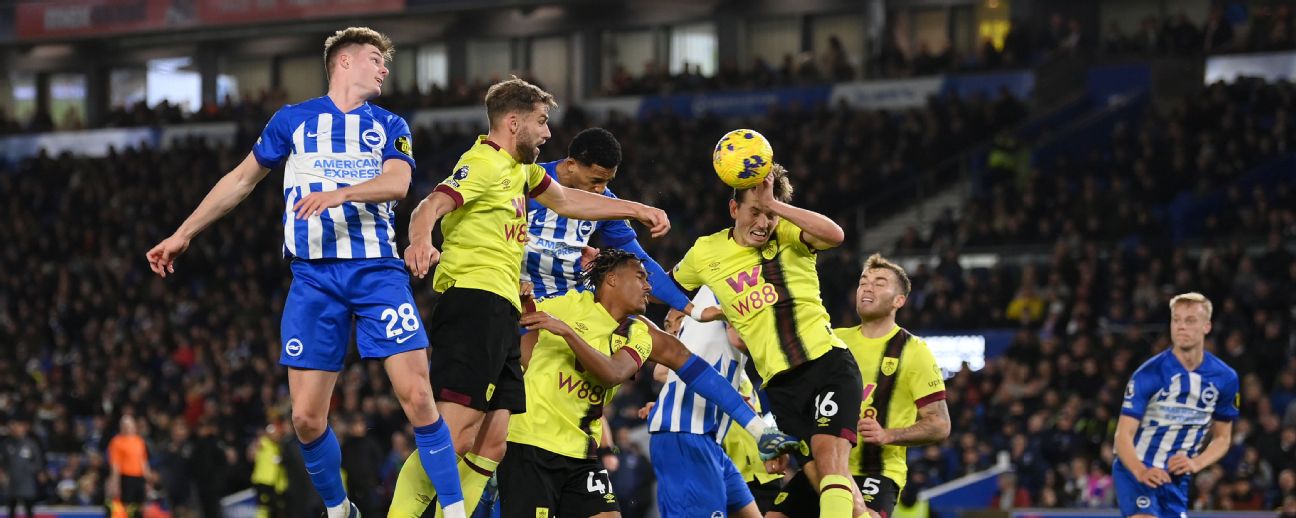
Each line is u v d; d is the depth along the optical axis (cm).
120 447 6369
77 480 7094
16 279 10038
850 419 2475
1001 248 7788
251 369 7762
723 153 2434
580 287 2706
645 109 10938
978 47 11100
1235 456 5459
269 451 5844
